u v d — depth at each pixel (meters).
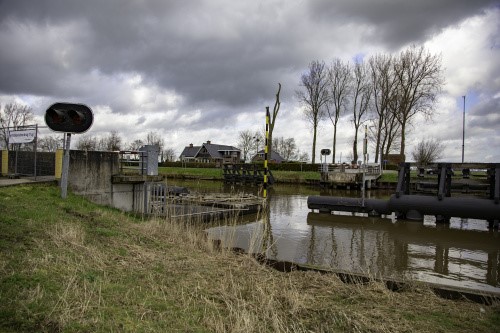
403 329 3.63
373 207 14.62
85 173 9.79
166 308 3.65
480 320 3.97
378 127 41.69
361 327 3.59
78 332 2.91
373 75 41.91
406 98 37.75
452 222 13.88
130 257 5.25
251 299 4.25
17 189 8.28
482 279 7.09
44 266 4.14
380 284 5.07
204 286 4.48
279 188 31.00
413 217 13.84
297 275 5.49
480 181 18.80
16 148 12.08
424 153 46.56
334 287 4.95
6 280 3.60
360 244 9.87
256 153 73.25
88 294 3.63
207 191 25.92
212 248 6.97
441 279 7.06
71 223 6.38
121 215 8.92
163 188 12.62
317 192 27.39
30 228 5.54
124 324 3.15
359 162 38.66
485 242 10.38
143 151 11.37
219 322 3.42
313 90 44.81
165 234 7.52
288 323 3.69
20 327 2.85
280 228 12.05
